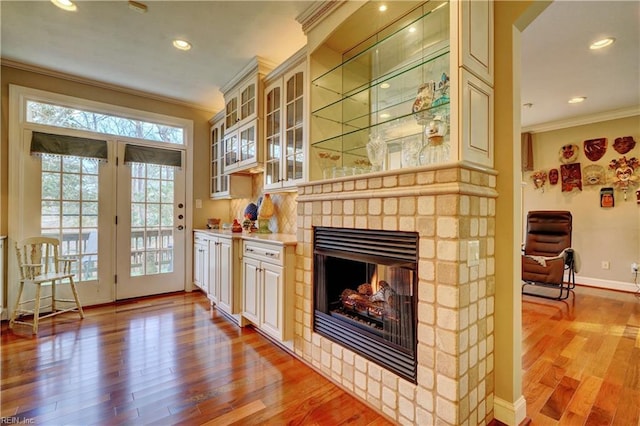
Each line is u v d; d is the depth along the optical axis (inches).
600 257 174.7
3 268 118.6
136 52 111.9
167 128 161.3
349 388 73.5
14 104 121.0
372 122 91.6
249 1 84.7
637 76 127.6
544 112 169.9
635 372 82.7
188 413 65.4
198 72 128.3
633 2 83.8
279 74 114.4
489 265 61.8
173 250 160.7
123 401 69.2
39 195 126.6
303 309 89.8
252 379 79.0
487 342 61.3
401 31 82.4
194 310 133.2
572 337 105.4
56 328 111.4
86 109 137.3
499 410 62.4
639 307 138.4
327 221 82.4
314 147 93.0
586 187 179.0
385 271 73.7
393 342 65.4
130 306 137.9
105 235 141.8
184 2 85.0
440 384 55.4
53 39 103.5
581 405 69.0
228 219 180.2
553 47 106.3
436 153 63.6
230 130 143.6
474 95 57.1
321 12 86.2
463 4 54.9
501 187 62.7
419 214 59.1
